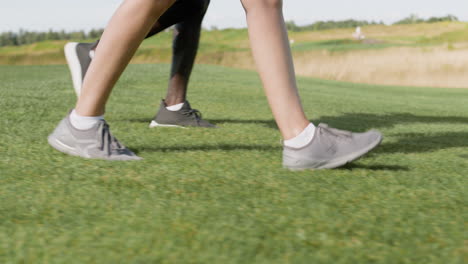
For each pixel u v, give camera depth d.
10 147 1.67
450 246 0.82
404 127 2.89
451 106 4.85
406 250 0.80
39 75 6.54
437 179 1.38
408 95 6.75
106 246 0.78
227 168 1.43
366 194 1.17
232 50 30.72
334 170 1.44
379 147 2.02
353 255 0.77
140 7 1.33
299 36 55.47
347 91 6.78
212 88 5.12
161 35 34.75
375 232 0.89
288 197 1.12
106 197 1.08
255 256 0.75
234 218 0.94
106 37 1.39
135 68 7.43
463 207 1.08
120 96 3.94
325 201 1.10
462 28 49.62
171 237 0.83
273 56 1.36
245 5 1.36
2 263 0.71
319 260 0.75
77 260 0.73
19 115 2.53
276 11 1.36
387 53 22.30
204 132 2.23
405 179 1.37
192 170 1.39
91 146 1.51
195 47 2.28
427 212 1.03
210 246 0.79
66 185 1.18
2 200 1.04
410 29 53.09
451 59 20.27
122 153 1.53
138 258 0.74
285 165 1.44
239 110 3.33
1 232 0.85
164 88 4.77
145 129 2.27
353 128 2.79
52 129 2.12
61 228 0.87
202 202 1.06
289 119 1.39
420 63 20.36
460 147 2.07
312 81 8.95
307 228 0.90
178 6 2.11
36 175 1.28
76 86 1.90
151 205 1.02
